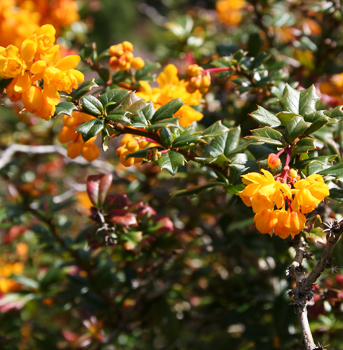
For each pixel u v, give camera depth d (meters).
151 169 0.55
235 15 0.76
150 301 0.52
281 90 0.44
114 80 0.43
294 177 0.33
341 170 0.34
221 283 0.56
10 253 0.66
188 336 0.62
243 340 0.56
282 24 0.58
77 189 0.63
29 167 0.78
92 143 0.39
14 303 0.50
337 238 0.32
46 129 0.66
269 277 0.54
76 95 0.34
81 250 0.50
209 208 0.54
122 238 0.41
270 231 0.33
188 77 0.44
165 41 0.64
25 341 0.61
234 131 0.38
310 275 0.33
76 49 0.78
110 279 0.50
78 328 0.63
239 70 0.43
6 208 0.51
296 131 0.34
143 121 0.35
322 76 0.55
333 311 0.42
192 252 0.60
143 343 0.60
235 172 0.36
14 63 0.33
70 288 0.50
